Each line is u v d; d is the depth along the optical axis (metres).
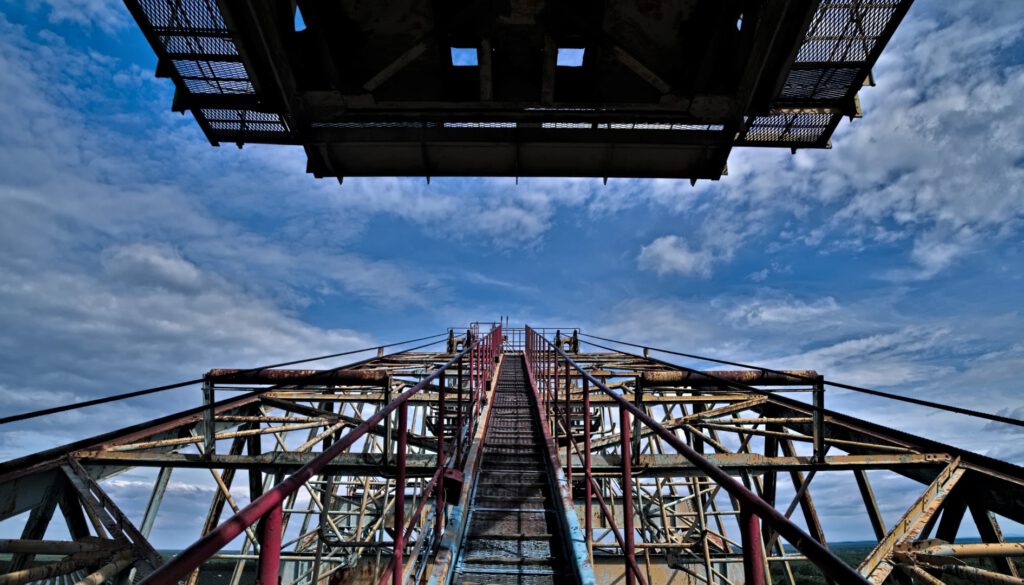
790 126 9.64
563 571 5.79
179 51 8.53
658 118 9.52
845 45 8.52
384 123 9.76
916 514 7.82
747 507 2.07
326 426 14.92
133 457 9.61
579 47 9.29
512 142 9.84
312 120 9.52
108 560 7.61
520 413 12.78
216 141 9.89
